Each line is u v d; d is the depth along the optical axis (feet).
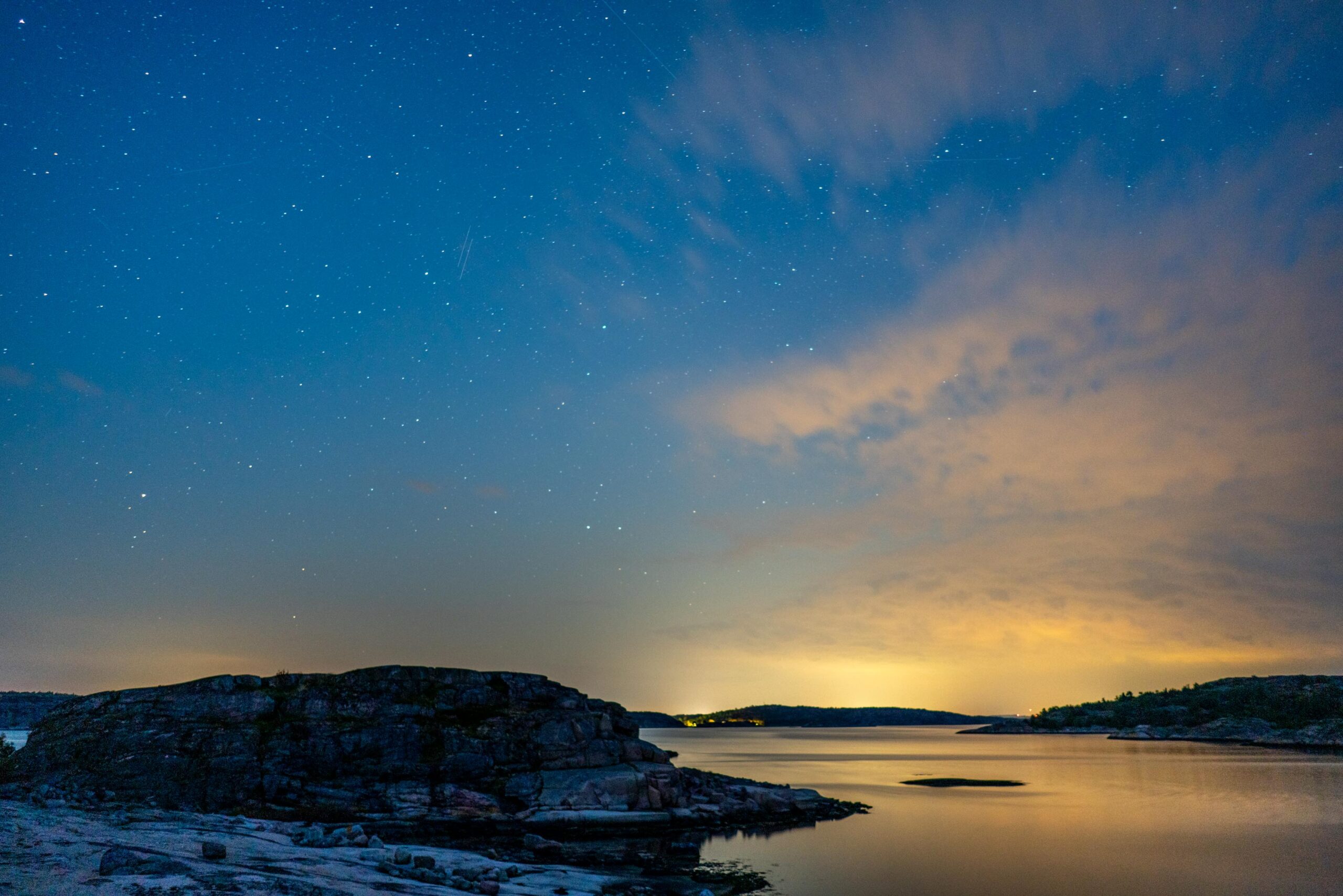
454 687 146.51
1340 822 165.37
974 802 202.18
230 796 118.21
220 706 129.80
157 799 114.52
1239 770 325.83
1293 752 498.28
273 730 128.06
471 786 132.46
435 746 135.23
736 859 114.62
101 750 119.55
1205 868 113.91
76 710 127.13
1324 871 112.27
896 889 97.96
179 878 46.70
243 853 63.72
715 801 156.04
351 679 140.56
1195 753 493.77
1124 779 280.31
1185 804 197.88
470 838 116.78
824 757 457.27
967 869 111.45
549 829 125.80
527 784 135.54
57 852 51.78
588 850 114.83
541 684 154.71
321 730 130.11
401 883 61.87
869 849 125.29
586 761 145.69
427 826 118.62
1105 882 104.68
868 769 342.44
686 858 113.70
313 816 114.93
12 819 63.77
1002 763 396.78
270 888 47.93
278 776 122.21
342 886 55.47
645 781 142.10
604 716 156.56
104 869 47.21
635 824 132.67
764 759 431.43
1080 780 277.85
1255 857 122.93
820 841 132.36
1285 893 99.60
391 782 127.95
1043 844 134.21
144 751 120.16
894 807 189.37
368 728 132.67
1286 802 202.59
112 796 107.96
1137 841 138.00
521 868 87.61
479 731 140.67
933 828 150.82
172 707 127.95
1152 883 104.12
